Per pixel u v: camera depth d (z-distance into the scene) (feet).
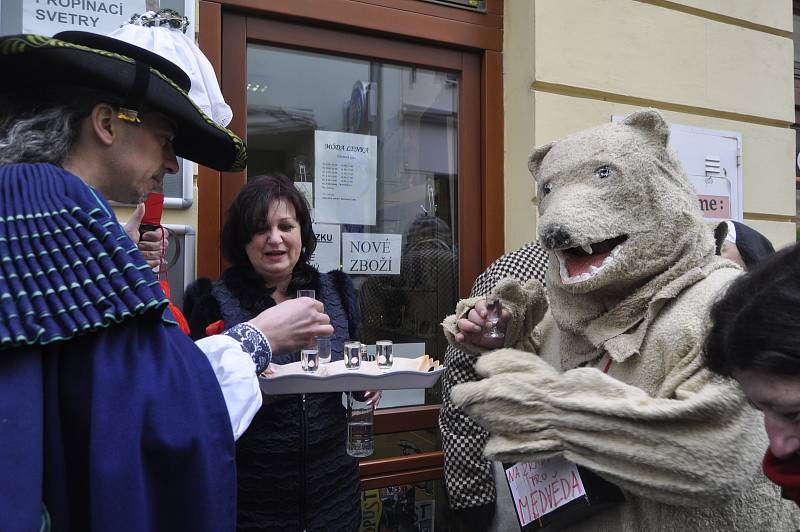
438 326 8.23
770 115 9.61
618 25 8.40
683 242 3.21
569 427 2.93
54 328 2.13
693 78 8.96
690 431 2.65
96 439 2.13
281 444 4.66
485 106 8.29
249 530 4.63
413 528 7.70
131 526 2.13
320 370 4.35
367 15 7.41
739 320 2.06
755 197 9.55
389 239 7.97
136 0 5.84
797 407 1.95
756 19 9.46
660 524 3.01
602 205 3.27
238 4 6.70
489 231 8.32
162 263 5.22
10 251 2.22
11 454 1.98
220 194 6.68
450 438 4.97
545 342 4.27
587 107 8.20
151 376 2.32
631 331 3.27
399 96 8.05
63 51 2.55
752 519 2.87
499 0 8.29
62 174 2.49
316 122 7.53
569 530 3.58
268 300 5.20
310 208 7.50
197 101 4.99
